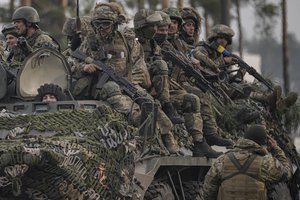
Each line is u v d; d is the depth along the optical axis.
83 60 18.83
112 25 18.95
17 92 17.67
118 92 18.20
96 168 15.84
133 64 19.41
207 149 20.25
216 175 17.62
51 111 17.30
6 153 14.61
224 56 24.47
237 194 17.41
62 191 15.34
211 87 22.19
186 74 21.88
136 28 20.67
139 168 18.08
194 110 20.25
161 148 19.03
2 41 21.12
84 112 16.72
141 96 18.45
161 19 20.72
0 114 16.75
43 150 14.83
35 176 15.14
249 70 25.12
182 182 20.64
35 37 19.86
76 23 20.05
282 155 20.20
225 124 22.89
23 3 38.34
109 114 16.47
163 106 19.98
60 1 40.56
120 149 16.42
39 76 18.02
